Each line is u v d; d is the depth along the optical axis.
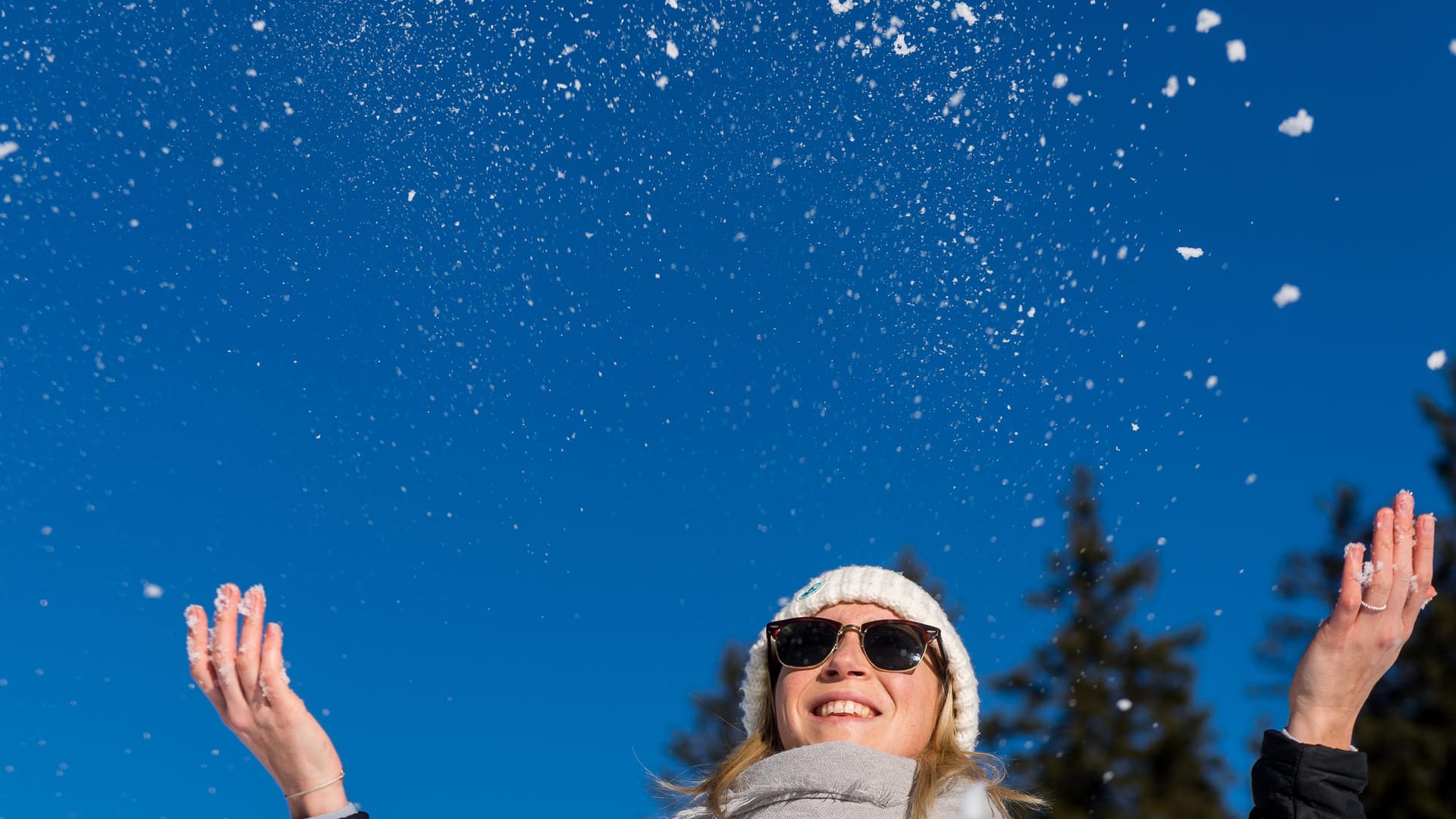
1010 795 2.30
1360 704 1.89
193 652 1.78
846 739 2.26
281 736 1.76
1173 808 9.24
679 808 2.47
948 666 2.43
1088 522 10.89
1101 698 9.80
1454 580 9.70
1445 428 10.39
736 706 8.09
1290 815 1.82
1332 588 9.24
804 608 2.47
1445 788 8.69
